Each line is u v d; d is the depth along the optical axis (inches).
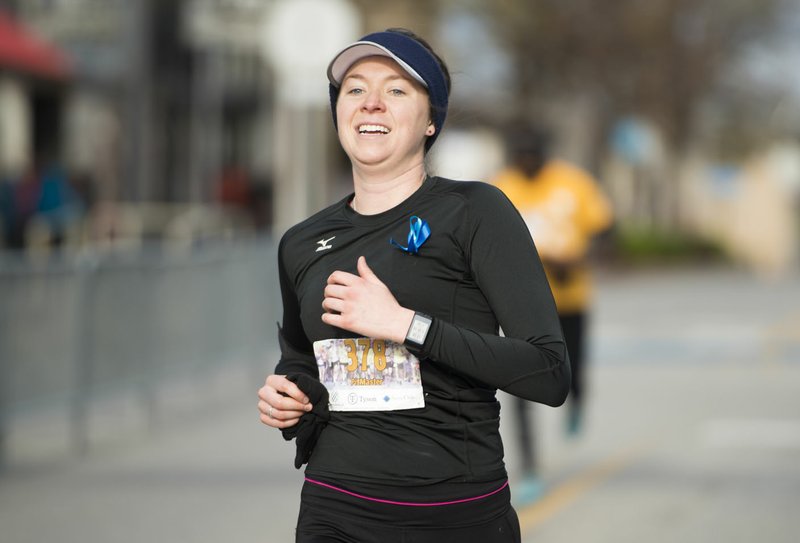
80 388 839.1
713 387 1133.1
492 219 327.6
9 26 1750.7
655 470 786.2
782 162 4972.9
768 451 844.6
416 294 326.6
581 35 2915.8
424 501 325.4
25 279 775.1
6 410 760.3
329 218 346.3
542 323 322.0
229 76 2385.6
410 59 335.0
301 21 1152.8
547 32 2886.3
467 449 328.5
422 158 344.8
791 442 874.8
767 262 4392.2
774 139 4082.2
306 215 1234.0
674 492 725.3
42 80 1774.1
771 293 2321.6
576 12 2906.0
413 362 328.5
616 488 736.3
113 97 2119.8
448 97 348.2
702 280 2810.0
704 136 3922.2
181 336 994.7
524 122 748.0
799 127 4197.8
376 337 317.4
